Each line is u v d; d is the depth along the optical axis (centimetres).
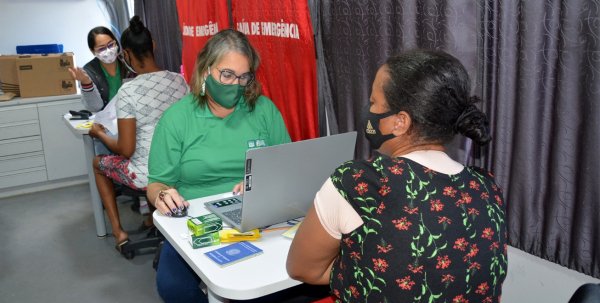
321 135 228
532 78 142
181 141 184
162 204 163
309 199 153
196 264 132
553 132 141
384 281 91
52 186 447
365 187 93
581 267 141
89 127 303
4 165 417
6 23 444
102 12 482
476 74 155
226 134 187
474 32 152
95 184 327
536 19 138
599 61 126
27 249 324
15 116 411
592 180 134
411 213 91
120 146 261
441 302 92
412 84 93
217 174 186
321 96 219
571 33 131
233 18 265
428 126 95
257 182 139
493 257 96
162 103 259
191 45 330
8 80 418
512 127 151
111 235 342
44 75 414
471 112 94
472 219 94
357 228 94
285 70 233
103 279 283
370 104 105
